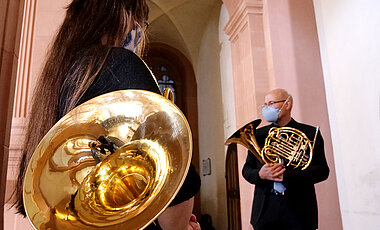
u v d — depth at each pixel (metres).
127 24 0.82
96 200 0.66
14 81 1.39
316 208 2.20
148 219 0.58
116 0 0.82
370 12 2.78
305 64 3.57
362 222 2.84
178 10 8.42
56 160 0.65
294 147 2.25
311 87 3.50
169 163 0.66
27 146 0.73
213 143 7.33
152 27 9.12
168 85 10.16
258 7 4.13
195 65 9.48
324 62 3.55
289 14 3.72
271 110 2.46
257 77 3.88
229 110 6.11
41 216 0.60
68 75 0.70
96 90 0.68
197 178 0.67
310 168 2.14
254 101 3.82
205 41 8.47
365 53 2.84
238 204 5.38
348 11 3.10
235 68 4.50
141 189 0.69
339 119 3.23
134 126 0.70
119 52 0.72
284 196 2.16
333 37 3.37
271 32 3.88
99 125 0.69
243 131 2.46
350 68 3.06
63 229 0.60
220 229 6.49
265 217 2.19
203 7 7.98
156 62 10.22
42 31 2.41
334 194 3.18
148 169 0.70
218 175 6.80
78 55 0.72
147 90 0.68
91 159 0.68
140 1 0.90
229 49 6.18
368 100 2.79
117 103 0.69
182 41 9.28
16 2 1.44
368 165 2.79
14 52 1.39
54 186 0.63
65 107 0.68
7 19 1.36
